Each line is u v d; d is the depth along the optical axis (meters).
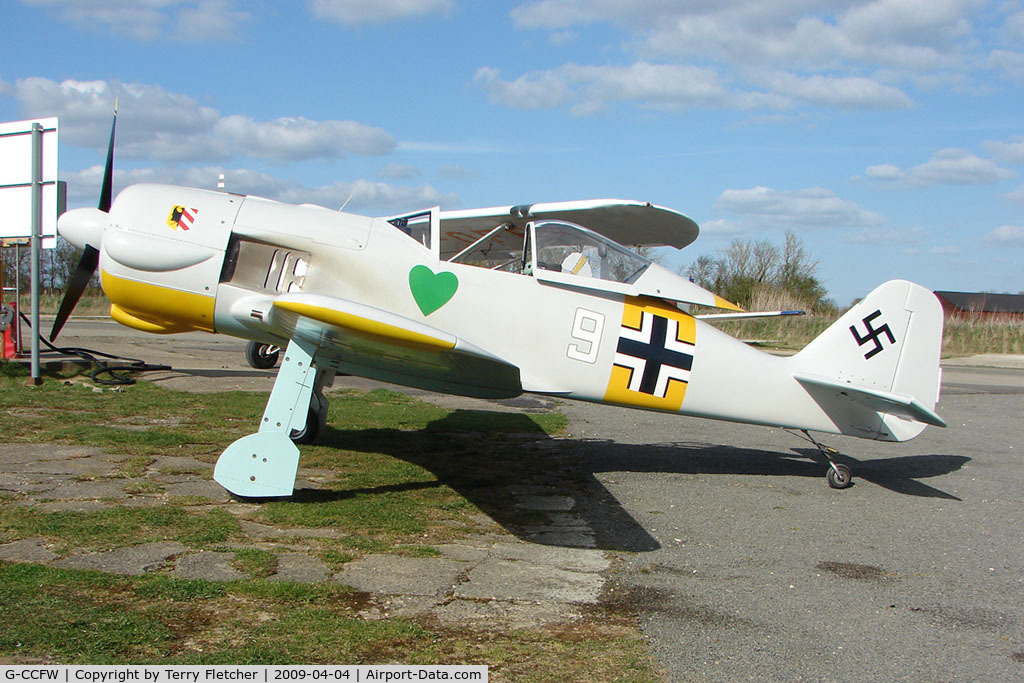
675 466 7.16
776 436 8.98
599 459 7.29
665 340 6.40
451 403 10.19
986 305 48.91
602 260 6.34
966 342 25.00
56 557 3.83
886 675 3.15
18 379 9.38
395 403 9.71
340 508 5.09
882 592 4.15
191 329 6.46
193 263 5.94
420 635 3.25
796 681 3.05
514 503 5.58
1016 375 17.97
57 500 4.80
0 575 3.51
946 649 3.43
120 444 6.42
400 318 4.66
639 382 6.38
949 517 5.75
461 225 7.65
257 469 5.09
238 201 6.16
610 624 3.54
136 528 4.34
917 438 9.24
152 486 5.26
